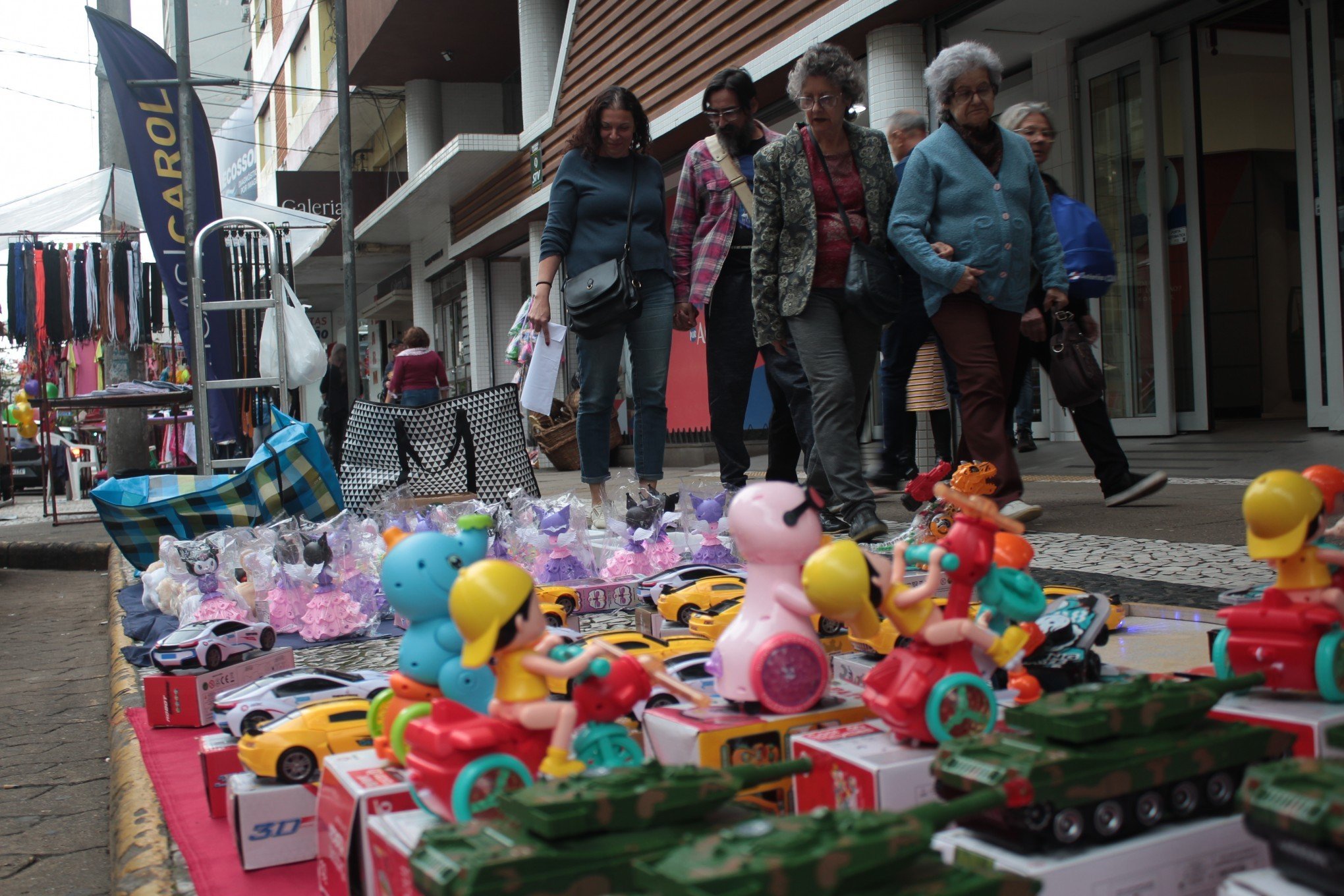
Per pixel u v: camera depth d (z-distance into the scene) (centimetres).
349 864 159
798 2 905
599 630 385
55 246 1223
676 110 1091
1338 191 790
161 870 208
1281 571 168
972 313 451
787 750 175
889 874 105
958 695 157
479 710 160
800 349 480
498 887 108
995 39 920
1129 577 370
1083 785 125
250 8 3653
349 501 647
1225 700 163
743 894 97
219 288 912
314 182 2125
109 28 931
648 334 582
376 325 2977
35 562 974
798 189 468
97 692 462
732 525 185
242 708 244
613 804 117
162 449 1585
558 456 1500
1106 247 532
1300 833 101
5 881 251
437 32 1772
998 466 451
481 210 1734
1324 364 809
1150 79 885
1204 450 809
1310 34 796
